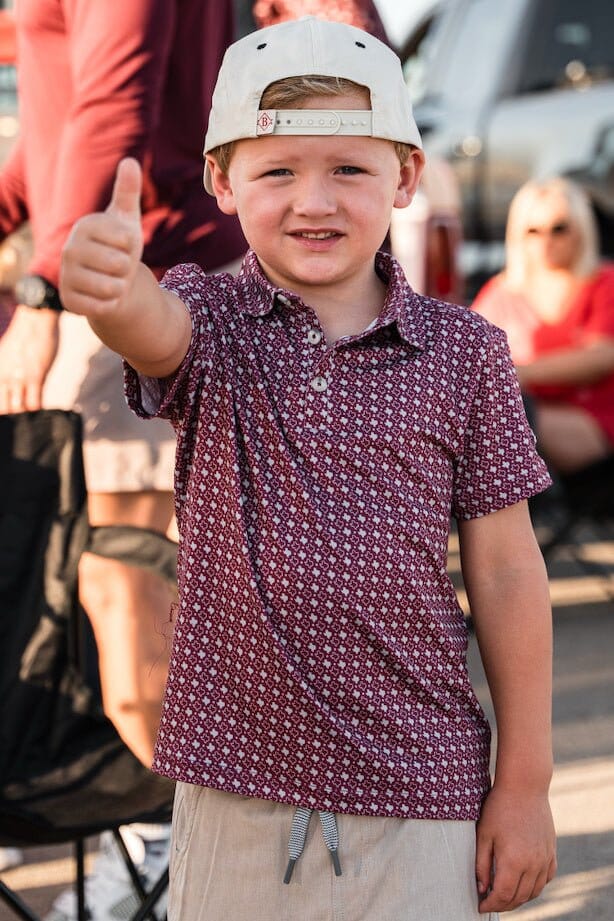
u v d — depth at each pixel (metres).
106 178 2.61
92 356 2.69
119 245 1.62
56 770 2.41
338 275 1.91
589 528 6.77
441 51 8.55
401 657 1.87
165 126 2.76
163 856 2.92
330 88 1.86
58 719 2.43
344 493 1.85
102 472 2.73
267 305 1.89
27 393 2.71
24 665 2.43
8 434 2.47
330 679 1.85
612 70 7.88
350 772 1.85
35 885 3.29
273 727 1.85
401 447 1.87
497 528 1.99
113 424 2.72
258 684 1.85
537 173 7.82
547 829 1.96
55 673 2.44
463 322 1.96
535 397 5.60
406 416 1.87
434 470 1.90
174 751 1.89
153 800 2.44
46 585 2.46
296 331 1.88
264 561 1.84
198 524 1.88
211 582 1.87
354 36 1.91
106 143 2.60
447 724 1.91
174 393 1.85
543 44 8.02
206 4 2.76
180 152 2.79
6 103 4.25
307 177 1.88
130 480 2.74
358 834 1.86
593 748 4.11
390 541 1.85
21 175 3.01
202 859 1.91
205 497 1.87
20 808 2.37
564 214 5.66
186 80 2.76
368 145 1.89
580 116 7.76
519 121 7.91
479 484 1.96
